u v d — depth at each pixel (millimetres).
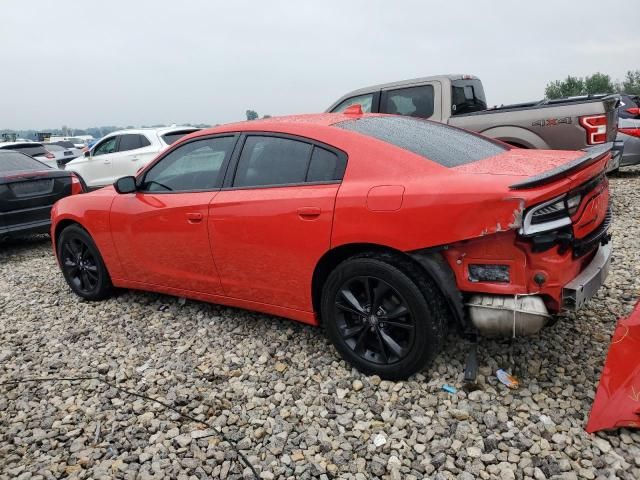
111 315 4422
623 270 4555
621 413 2410
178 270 3955
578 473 2248
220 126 3826
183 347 3691
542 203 2445
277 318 4027
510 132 6426
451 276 2723
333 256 3135
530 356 3162
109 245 4391
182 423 2812
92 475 2467
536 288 2555
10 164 7434
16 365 3648
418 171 2846
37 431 2822
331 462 2447
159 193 4004
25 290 5387
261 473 2400
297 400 2951
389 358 3002
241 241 3432
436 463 2379
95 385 3277
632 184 9016
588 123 5938
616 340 2613
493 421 2604
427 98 7340
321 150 3191
